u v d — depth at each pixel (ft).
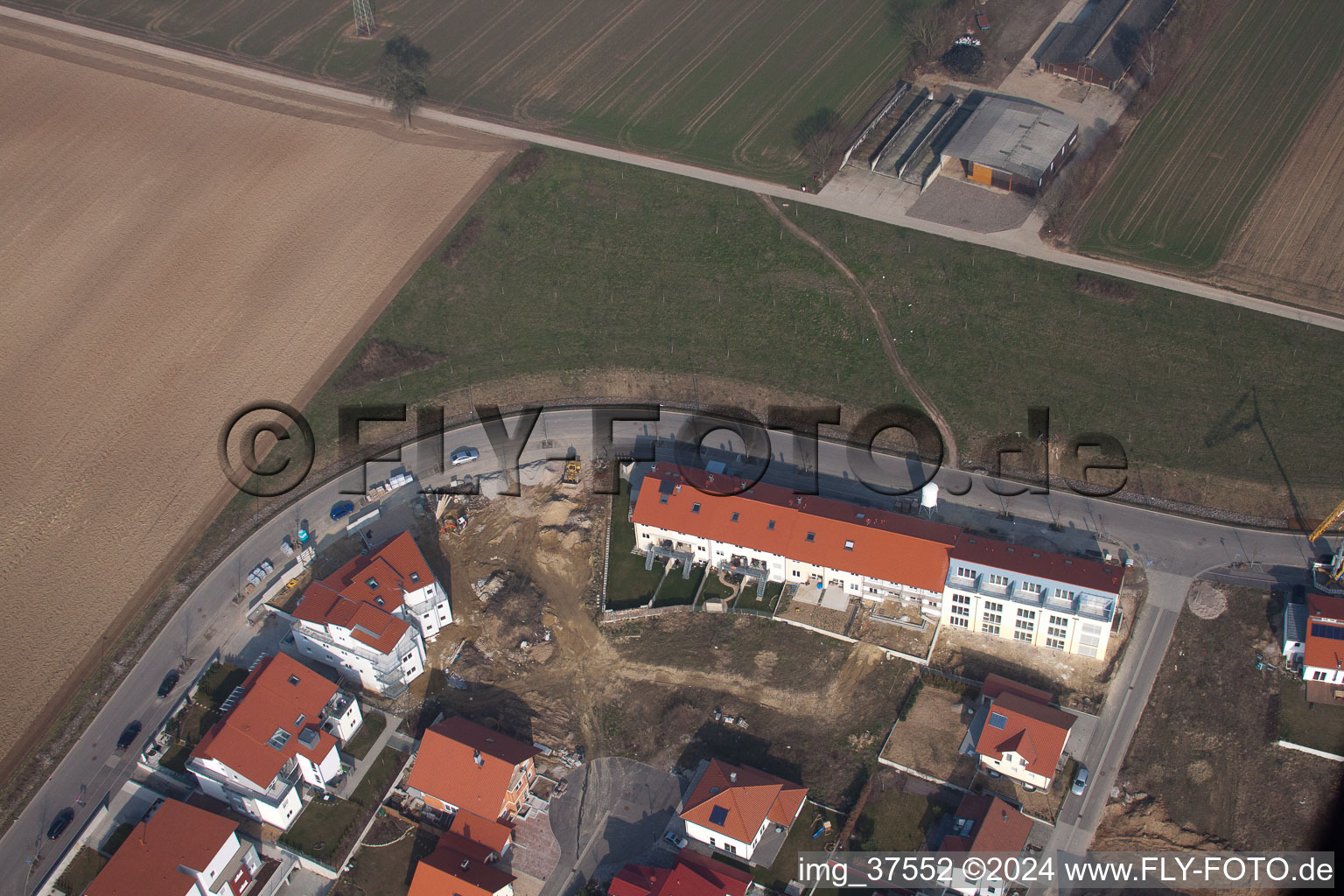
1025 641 411.34
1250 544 432.25
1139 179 573.74
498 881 349.20
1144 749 379.35
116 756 390.63
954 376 500.33
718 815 361.10
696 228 572.92
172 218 593.01
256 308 547.90
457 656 422.41
